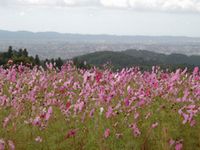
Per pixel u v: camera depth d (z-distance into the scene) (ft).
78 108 13.07
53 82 18.43
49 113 12.19
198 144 12.12
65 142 11.89
